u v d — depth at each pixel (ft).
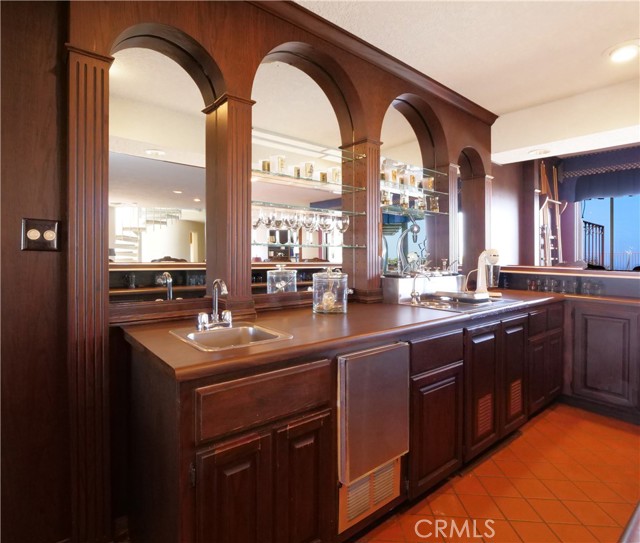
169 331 4.75
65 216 4.53
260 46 5.96
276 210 6.79
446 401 5.73
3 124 4.19
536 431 7.75
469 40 7.18
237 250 5.74
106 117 4.59
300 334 4.59
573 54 7.73
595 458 6.72
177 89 8.80
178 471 3.29
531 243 14.79
